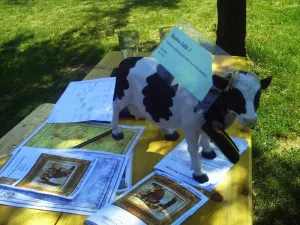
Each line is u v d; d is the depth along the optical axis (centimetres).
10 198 126
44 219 118
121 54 229
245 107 107
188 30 125
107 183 132
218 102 113
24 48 502
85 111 178
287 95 357
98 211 117
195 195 124
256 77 110
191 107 119
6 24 608
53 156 147
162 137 157
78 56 467
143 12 612
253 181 262
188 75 118
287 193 253
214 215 117
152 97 131
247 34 492
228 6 381
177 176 133
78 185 131
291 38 476
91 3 688
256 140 297
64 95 196
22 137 166
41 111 189
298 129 311
